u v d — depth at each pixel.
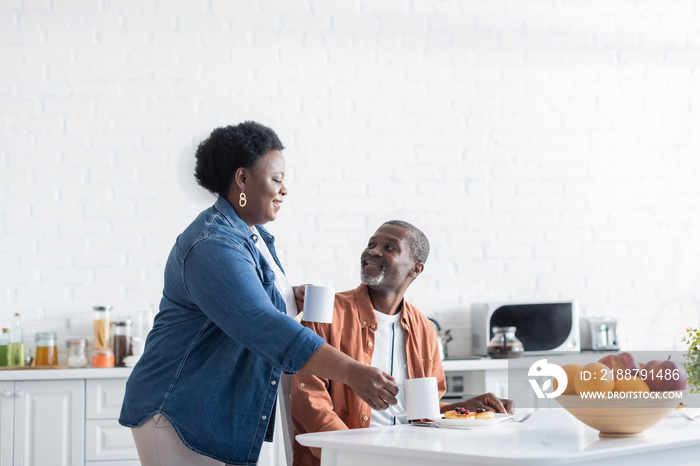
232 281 1.50
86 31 3.61
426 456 1.20
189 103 3.67
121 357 3.34
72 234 3.54
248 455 1.60
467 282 3.85
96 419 3.08
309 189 3.74
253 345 1.48
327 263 3.73
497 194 3.92
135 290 3.56
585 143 4.01
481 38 3.97
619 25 4.08
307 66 3.79
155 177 3.61
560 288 3.93
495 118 3.95
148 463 1.60
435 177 3.87
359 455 1.32
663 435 1.38
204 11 3.71
